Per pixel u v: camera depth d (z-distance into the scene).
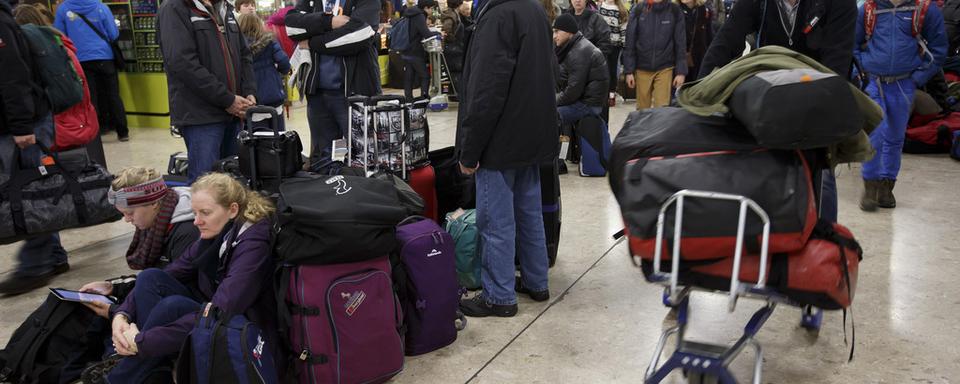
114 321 2.64
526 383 2.80
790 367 2.84
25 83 3.58
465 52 3.19
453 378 2.86
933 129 6.61
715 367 2.09
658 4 6.94
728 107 2.04
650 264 1.99
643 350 3.05
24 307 3.63
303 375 2.65
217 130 4.32
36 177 3.60
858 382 2.72
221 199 2.68
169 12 4.05
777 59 2.12
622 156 2.06
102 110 8.27
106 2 8.75
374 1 4.90
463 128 3.10
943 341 3.04
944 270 3.81
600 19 7.30
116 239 4.72
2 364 2.87
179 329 2.53
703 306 3.44
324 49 4.81
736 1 3.18
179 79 4.11
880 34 4.66
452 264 3.10
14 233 3.55
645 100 7.31
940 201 5.12
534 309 3.48
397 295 2.94
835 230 1.96
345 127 5.00
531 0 3.08
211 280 2.82
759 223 1.83
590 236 4.55
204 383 2.40
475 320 3.38
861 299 3.47
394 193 2.78
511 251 3.34
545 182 3.86
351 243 2.54
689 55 7.95
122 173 3.03
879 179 4.91
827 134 1.79
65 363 2.86
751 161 1.90
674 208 1.88
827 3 2.96
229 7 4.47
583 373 2.87
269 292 2.73
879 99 4.72
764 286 1.86
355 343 2.64
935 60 4.64
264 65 5.73
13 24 3.60
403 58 9.66
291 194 2.64
